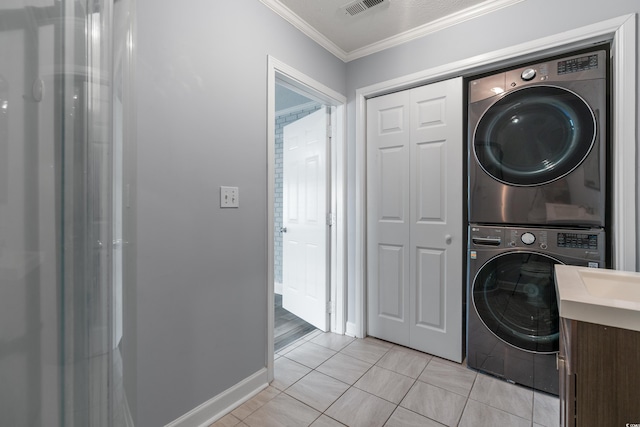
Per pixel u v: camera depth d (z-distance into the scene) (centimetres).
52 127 45
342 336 243
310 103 348
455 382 176
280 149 391
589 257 151
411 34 210
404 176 220
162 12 127
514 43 174
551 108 161
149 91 122
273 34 181
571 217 156
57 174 45
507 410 151
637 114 143
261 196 174
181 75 134
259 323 173
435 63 202
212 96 147
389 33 213
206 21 144
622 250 144
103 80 51
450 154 200
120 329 58
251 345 168
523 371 170
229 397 154
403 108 221
